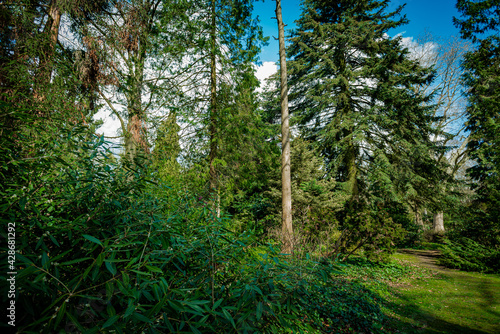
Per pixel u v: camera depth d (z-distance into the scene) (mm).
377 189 14695
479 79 13516
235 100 9445
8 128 1538
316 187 12844
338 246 8289
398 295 6754
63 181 1625
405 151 14781
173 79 9680
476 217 12156
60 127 1935
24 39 4898
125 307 1432
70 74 4844
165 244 1534
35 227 1414
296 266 1917
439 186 15117
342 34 14148
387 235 9422
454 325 4898
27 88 3070
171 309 1346
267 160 10711
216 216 2256
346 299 5449
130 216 1675
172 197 2750
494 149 12352
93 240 1232
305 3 16453
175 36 9148
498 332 4578
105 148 1878
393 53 14234
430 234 21031
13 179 1492
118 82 8281
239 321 1439
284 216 8766
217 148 9305
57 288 1189
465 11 12734
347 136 14031
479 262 9938
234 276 1942
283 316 1745
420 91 20859
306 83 16547
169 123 8578
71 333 1213
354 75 14484
